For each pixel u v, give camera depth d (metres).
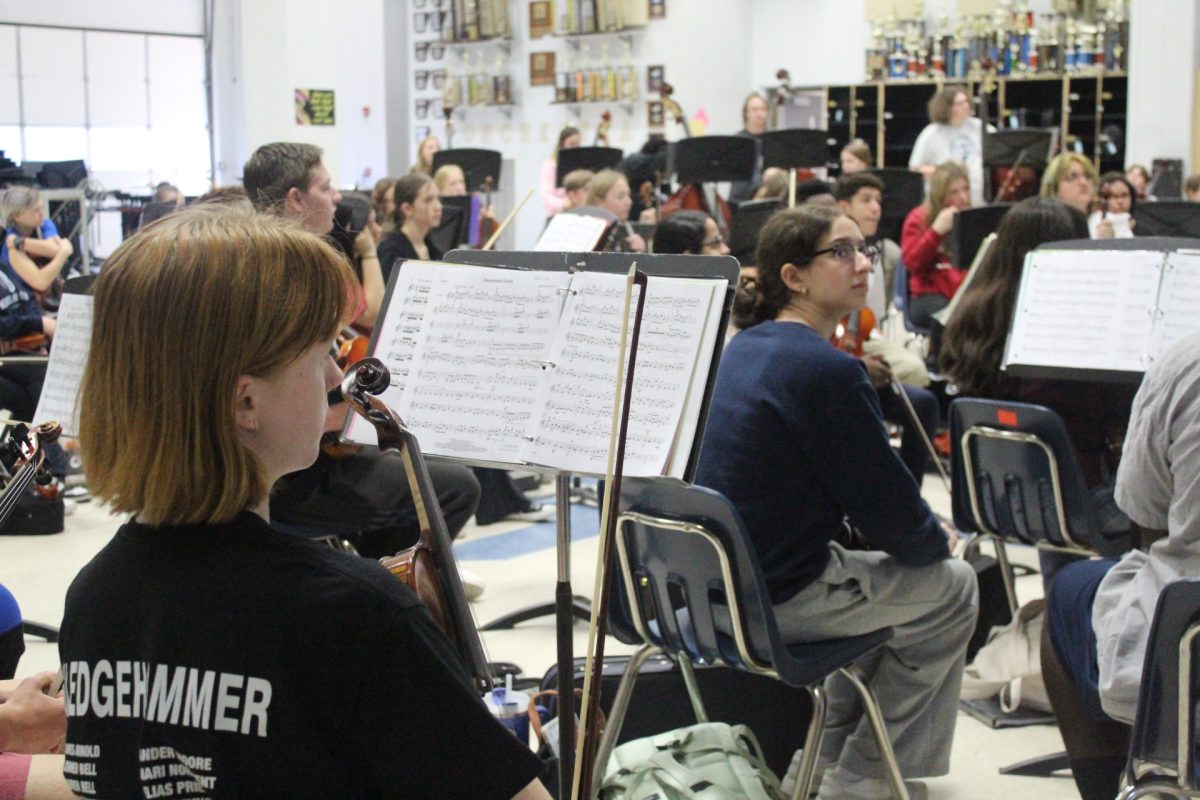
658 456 1.62
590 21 10.65
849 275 2.46
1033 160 6.95
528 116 11.29
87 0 13.66
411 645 0.93
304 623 0.92
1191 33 9.30
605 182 5.45
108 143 14.05
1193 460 1.80
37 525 4.57
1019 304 2.96
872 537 2.26
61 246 5.88
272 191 3.30
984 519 2.96
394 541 3.13
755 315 2.58
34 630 3.46
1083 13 10.20
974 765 2.74
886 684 2.53
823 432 2.20
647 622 2.26
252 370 0.94
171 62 14.32
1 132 13.38
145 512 0.96
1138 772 1.77
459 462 1.73
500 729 0.96
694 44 10.48
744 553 2.00
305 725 0.92
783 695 2.59
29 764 1.42
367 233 4.04
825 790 2.55
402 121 12.70
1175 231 5.78
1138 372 2.77
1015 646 3.05
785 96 10.11
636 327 1.31
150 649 0.95
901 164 10.97
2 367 4.89
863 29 10.93
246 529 0.96
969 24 10.51
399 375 1.82
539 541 4.49
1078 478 2.66
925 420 4.43
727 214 7.20
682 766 2.17
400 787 0.93
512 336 1.77
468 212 5.89
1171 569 1.88
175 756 0.95
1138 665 1.87
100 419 0.96
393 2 12.41
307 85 10.49
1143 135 9.57
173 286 0.93
